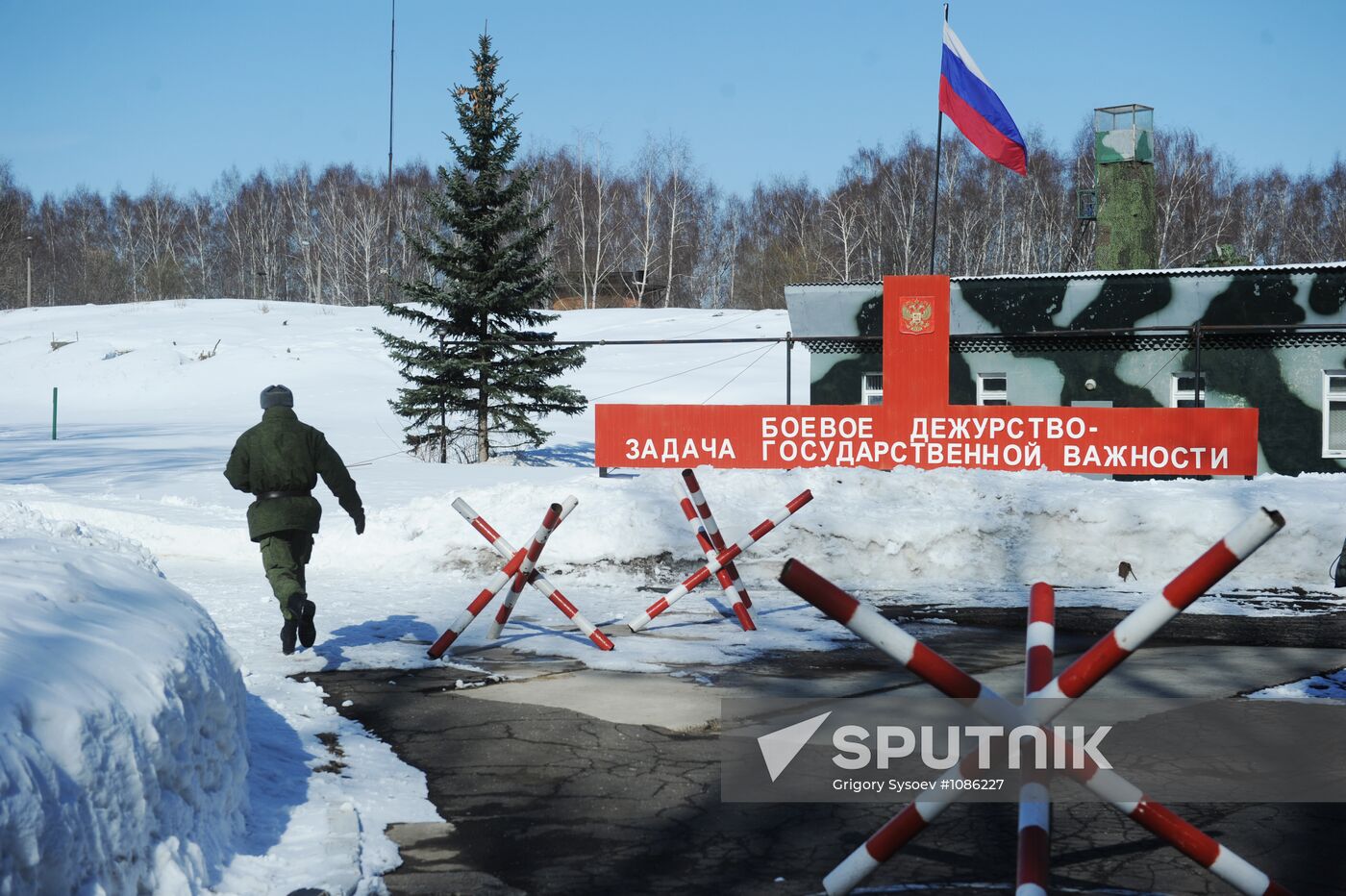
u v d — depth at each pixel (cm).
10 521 650
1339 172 9138
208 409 4425
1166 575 1134
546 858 429
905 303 2208
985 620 938
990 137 2472
